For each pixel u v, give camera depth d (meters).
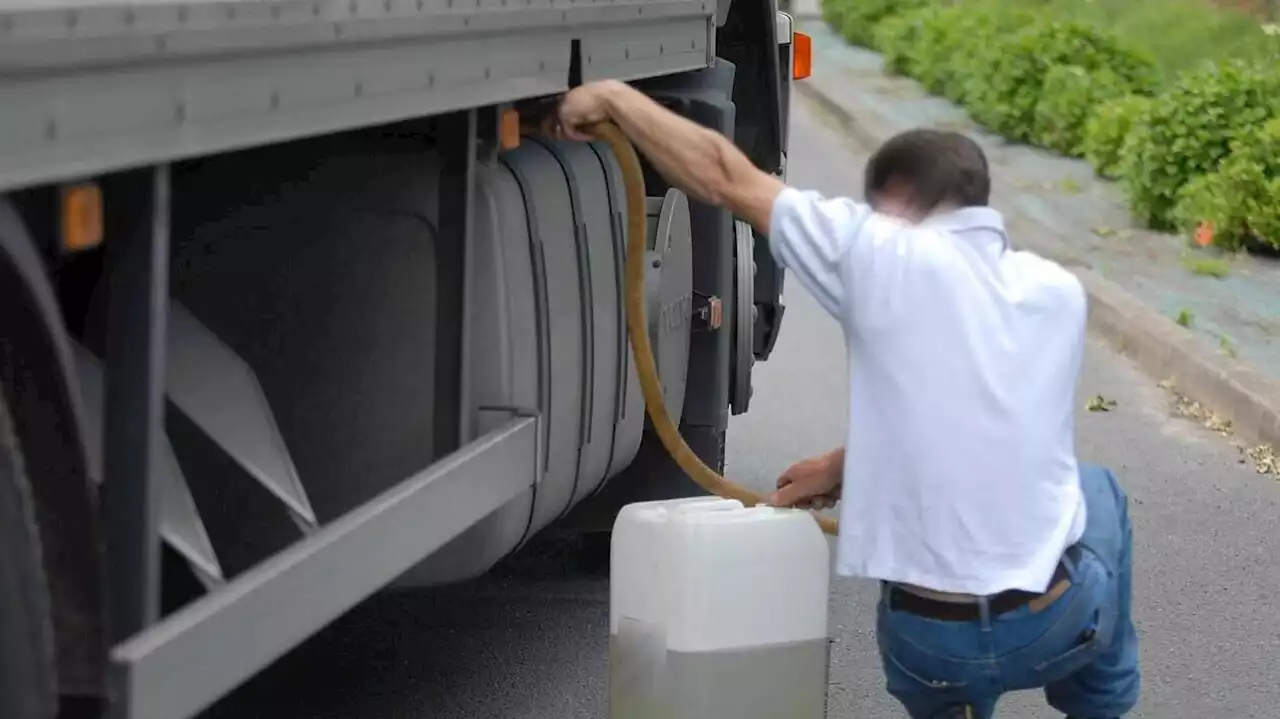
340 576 3.36
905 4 28.95
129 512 2.78
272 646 3.09
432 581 4.47
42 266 2.58
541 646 6.08
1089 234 14.29
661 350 5.64
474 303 4.35
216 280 4.16
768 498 4.23
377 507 3.54
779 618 4.02
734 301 6.93
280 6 2.94
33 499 2.70
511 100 4.10
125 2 2.51
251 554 3.64
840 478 4.12
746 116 7.79
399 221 4.25
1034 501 3.55
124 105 2.55
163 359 2.78
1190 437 9.31
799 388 10.08
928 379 3.50
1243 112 13.97
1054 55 19.16
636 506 4.13
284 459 3.70
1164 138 14.14
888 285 3.51
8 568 2.50
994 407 3.52
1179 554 7.36
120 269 2.74
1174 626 6.50
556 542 7.18
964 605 3.57
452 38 3.70
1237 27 21.53
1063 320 3.60
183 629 2.79
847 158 19.09
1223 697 5.84
